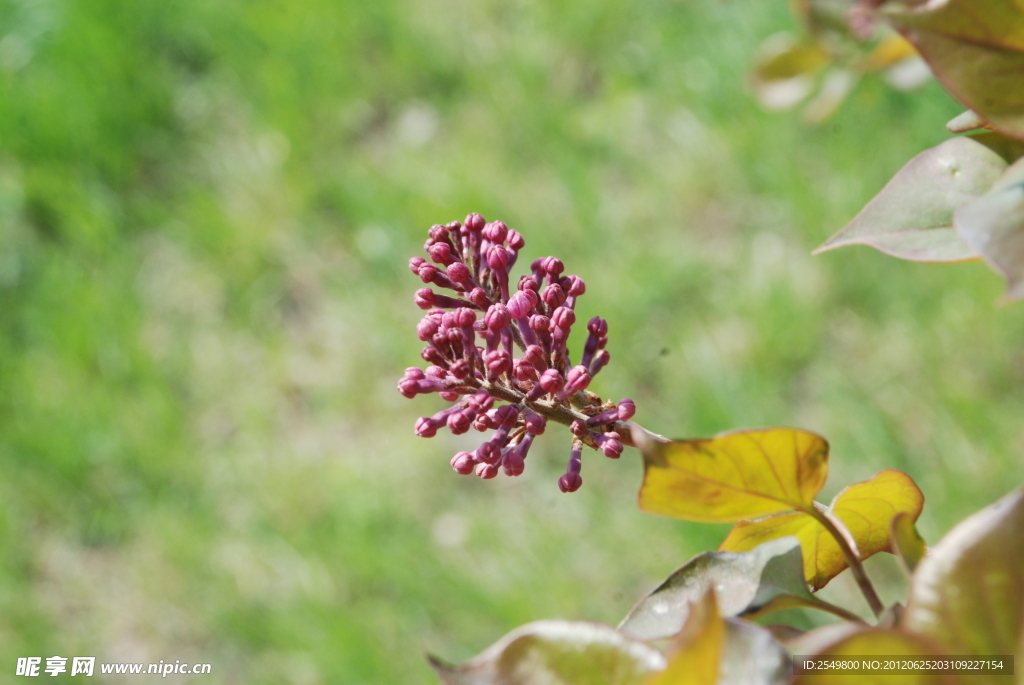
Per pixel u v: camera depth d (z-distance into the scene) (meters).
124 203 5.54
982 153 1.17
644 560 3.99
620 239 4.96
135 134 5.76
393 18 5.93
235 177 5.51
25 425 4.62
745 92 5.10
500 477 4.37
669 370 4.50
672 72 5.42
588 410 1.40
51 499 4.53
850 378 4.30
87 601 4.30
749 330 4.51
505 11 5.90
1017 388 4.07
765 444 1.10
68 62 5.74
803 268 4.65
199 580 4.27
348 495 4.36
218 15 6.00
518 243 1.47
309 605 4.03
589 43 5.71
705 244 4.90
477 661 1.03
